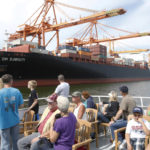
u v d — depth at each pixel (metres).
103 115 4.10
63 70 32.72
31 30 46.91
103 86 34.59
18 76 25.84
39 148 2.43
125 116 3.42
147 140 2.65
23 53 25.55
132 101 3.29
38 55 27.47
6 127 2.67
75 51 38.66
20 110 4.73
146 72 68.44
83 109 3.54
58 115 2.37
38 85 28.48
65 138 2.20
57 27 43.88
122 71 53.34
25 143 2.74
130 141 2.84
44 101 15.98
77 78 36.91
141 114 2.69
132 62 62.72
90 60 41.62
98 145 3.72
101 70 43.88
